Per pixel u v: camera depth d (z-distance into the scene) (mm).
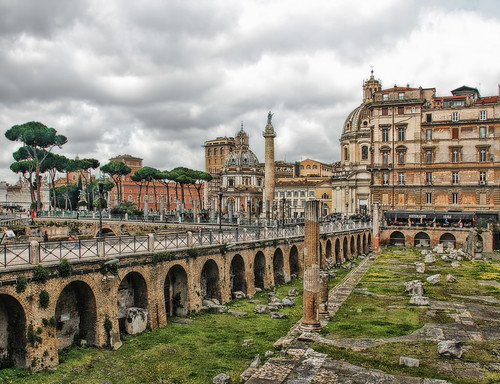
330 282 53562
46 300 25391
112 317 29750
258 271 49844
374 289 47031
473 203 97375
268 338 31766
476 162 97562
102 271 29219
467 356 26609
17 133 101438
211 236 40938
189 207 189500
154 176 138625
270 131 94688
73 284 29312
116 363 26859
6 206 121062
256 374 24062
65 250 28375
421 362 25672
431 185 99812
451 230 91125
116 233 88625
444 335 30656
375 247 87500
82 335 29547
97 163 136875
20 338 25156
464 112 98812
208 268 42250
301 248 59000
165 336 31844
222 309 38844
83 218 95438
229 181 172125
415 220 98750
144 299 33344
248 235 47125
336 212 136000
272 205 94562
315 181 161625
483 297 42312
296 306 41469
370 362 25672
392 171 102938
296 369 24734
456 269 59812
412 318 35031
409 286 45125
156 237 35062
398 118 102625
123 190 177375
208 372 25672
